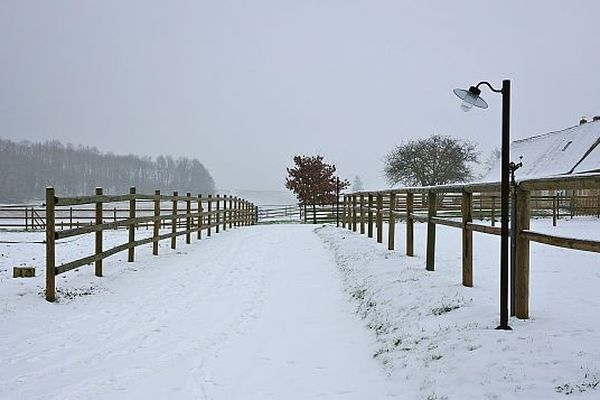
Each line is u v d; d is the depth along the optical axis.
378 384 4.73
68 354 5.47
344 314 7.52
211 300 8.28
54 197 7.33
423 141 46.12
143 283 9.30
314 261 12.48
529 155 38.91
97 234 9.09
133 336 6.21
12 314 6.53
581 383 3.72
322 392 4.63
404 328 5.89
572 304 5.85
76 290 8.07
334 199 37.62
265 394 4.61
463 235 7.06
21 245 15.95
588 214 26.16
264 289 9.22
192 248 14.40
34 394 4.44
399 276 8.19
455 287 6.93
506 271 4.97
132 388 4.68
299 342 6.16
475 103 5.40
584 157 32.59
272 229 22.80
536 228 17.59
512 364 4.16
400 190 10.55
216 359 5.53
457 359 4.53
